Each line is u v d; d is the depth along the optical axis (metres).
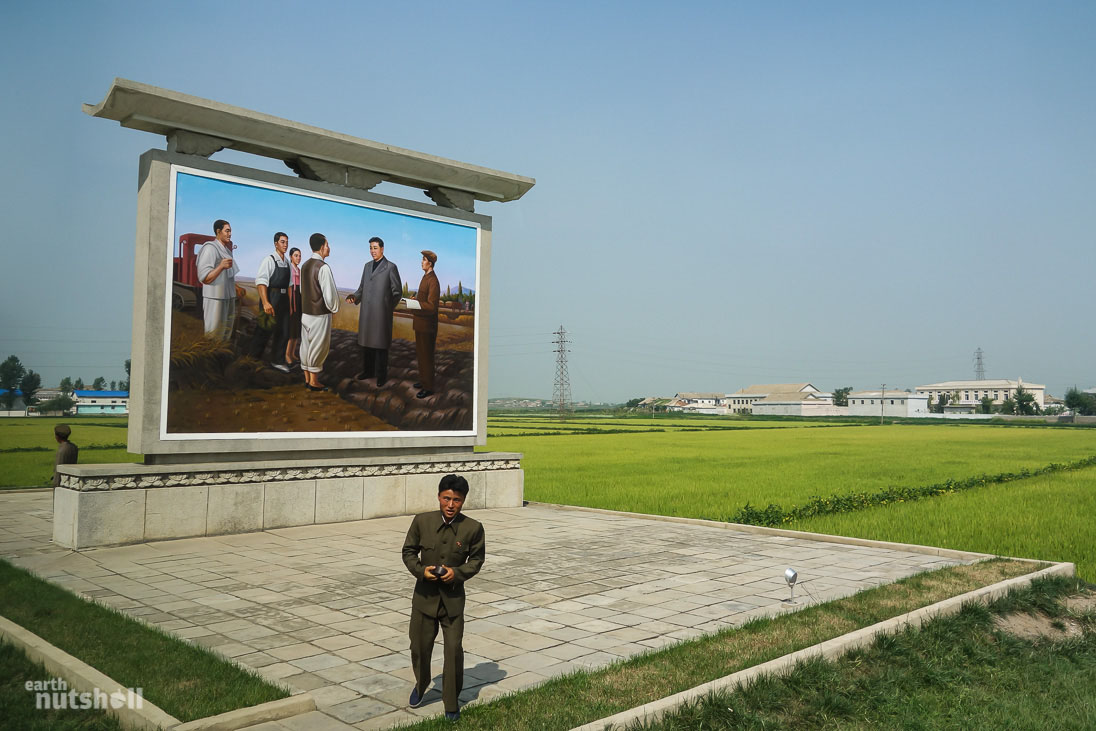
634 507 18.66
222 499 13.04
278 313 13.80
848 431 75.56
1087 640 8.24
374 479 14.99
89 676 5.60
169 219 12.55
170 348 12.50
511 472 17.53
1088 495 21.94
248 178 13.47
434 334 16.20
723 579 10.16
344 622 7.84
